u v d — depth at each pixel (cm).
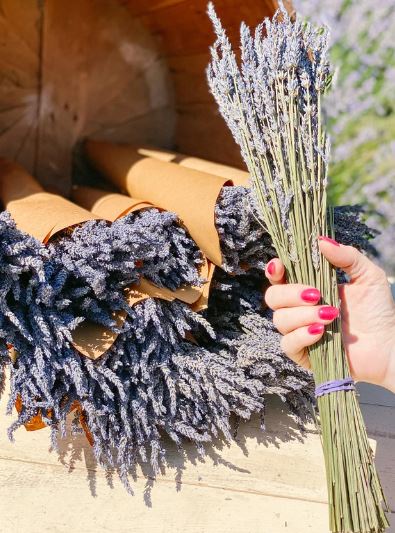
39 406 47
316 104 49
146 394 51
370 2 134
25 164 83
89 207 70
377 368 48
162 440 55
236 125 50
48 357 46
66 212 54
